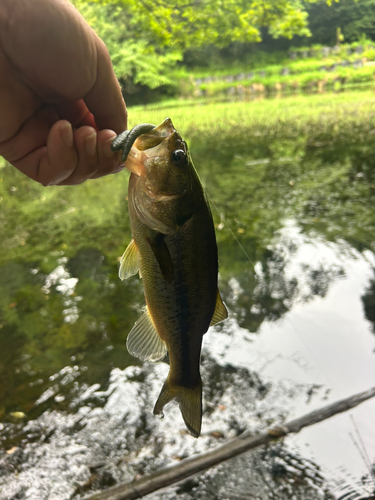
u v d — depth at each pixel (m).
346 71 5.10
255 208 1.08
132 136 0.22
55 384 0.54
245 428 0.46
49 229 1.06
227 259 0.82
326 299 0.67
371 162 1.44
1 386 0.55
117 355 0.59
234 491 0.40
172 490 0.40
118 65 3.81
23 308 0.71
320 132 2.10
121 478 0.42
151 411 0.49
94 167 0.25
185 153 0.23
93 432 0.47
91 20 3.42
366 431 0.45
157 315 0.25
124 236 0.98
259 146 1.90
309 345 0.57
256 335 0.60
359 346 0.57
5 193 1.44
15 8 0.20
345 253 0.80
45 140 0.25
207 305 0.26
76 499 0.40
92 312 0.69
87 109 0.27
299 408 0.48
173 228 0.24
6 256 0.92
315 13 6.27
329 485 0.40
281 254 0.82
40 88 0.23
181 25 2.67
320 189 1.19
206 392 0.51
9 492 0.41
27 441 0.47
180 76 5.07
